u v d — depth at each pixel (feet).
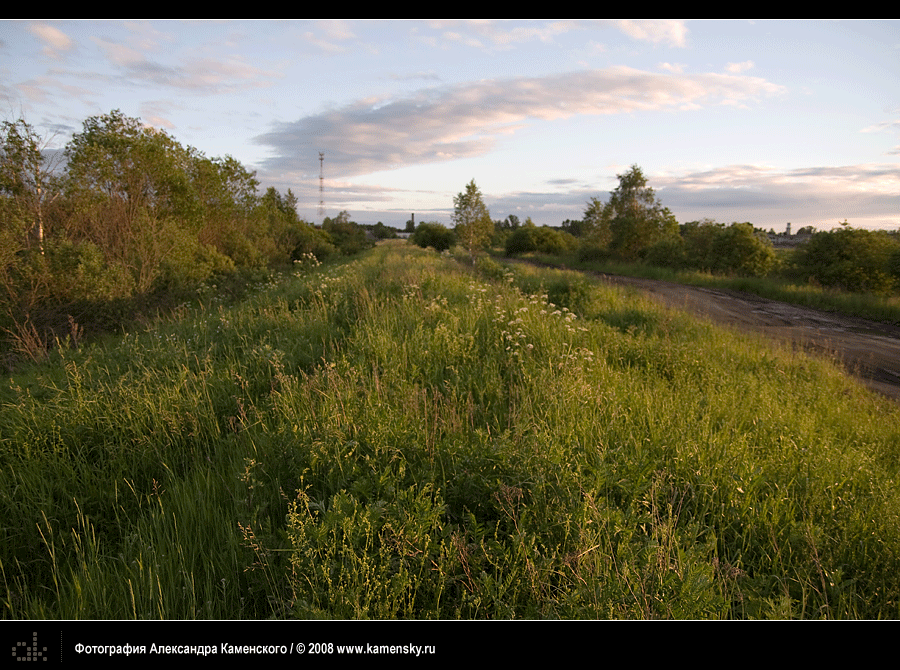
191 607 8.04
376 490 10.43
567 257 144.36
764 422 16.34
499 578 8.16
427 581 8.28
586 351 21.03
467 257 106.22
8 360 24.43
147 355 21.22
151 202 48.39
